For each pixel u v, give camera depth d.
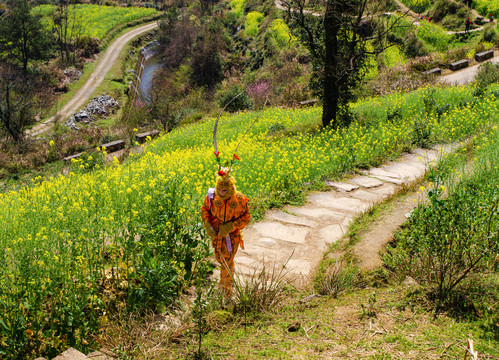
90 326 3.73
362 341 2.94
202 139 17.52
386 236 5.35
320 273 4.73
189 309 3.67
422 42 40.56
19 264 3.76
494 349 2.70
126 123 37.47
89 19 82.62
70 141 28.53
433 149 11.10
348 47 14.01
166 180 5.06
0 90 37.84
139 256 4.33
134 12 88.50
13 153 28.53
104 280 4.47
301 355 2.81
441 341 2.86
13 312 3.61
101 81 60.47
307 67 38.59
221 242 4.44
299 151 10.83
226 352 2.95
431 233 4.33
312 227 6.55
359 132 12.53
